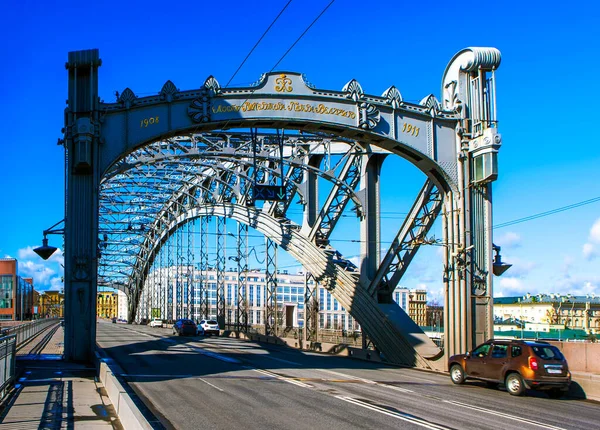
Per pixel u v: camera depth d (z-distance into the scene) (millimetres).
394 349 29531
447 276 26781
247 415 13148
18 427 11281
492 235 26703
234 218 47875
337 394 16750
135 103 25109
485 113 26625
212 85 25641
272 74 26000
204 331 57062
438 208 29000
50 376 19656
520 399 17297
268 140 37469
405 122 26688
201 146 40875
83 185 24406
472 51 26469
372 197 31641
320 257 35031
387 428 11930
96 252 24359
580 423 13297
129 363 25625
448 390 18828
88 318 24234
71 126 24500
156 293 93188
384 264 30438
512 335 42219
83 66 24766
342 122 26141
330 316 103500
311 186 36844
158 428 10945
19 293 113875
